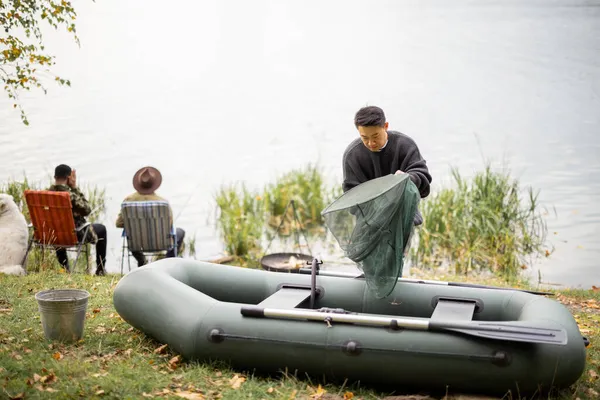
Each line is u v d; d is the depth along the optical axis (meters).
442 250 10.45
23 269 7.52
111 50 37.16
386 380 4.33
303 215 12.12
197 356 4.58
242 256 10.34
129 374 4.36
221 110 24.47
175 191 14.58
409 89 28.41
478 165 16.89
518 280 8.94
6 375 4.17
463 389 4.27
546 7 53.16
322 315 4.38
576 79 29.81
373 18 51.09
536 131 21.17
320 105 25.67
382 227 4.70
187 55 37.06
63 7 7.57
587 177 15.92
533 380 4.14
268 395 4.22
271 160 17.62
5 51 7.50
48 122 20.72
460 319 4.52
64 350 4.76
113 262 9.97
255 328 4.48
